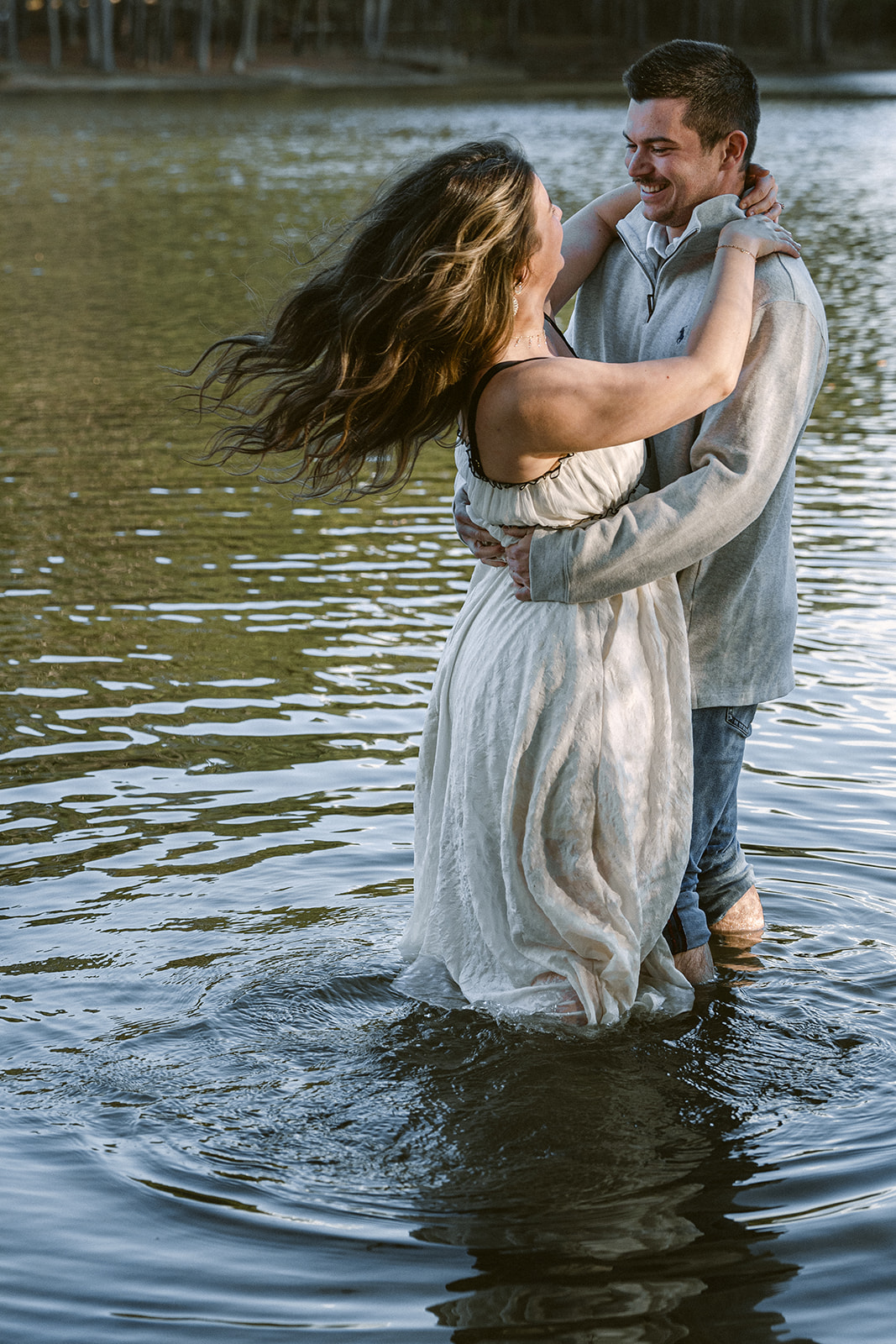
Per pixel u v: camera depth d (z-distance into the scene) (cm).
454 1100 288
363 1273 238
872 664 540
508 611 329
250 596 630
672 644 327
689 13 8738
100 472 838
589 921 314
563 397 290
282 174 2714
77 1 7519
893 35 9025
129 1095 288
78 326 1275
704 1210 254
